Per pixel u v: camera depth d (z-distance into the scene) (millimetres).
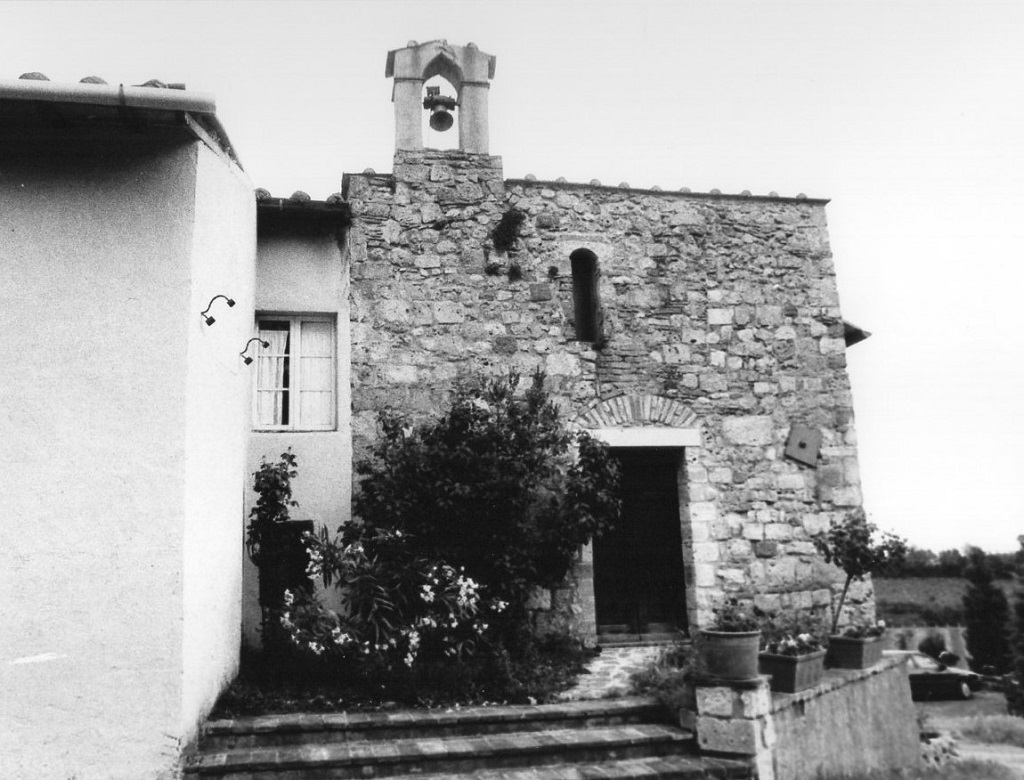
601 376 8742
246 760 5094
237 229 6859
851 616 8820
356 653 6441
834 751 6703
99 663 4898
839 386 9336
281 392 8117
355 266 8352
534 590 7867
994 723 12000
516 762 5457
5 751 4703
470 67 9172
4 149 5387
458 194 8789
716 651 5863
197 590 5434
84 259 5320
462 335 8484
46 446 5051
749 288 9328
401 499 7234
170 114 5215
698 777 5426
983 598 23781
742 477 8859
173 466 5203
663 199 9328
